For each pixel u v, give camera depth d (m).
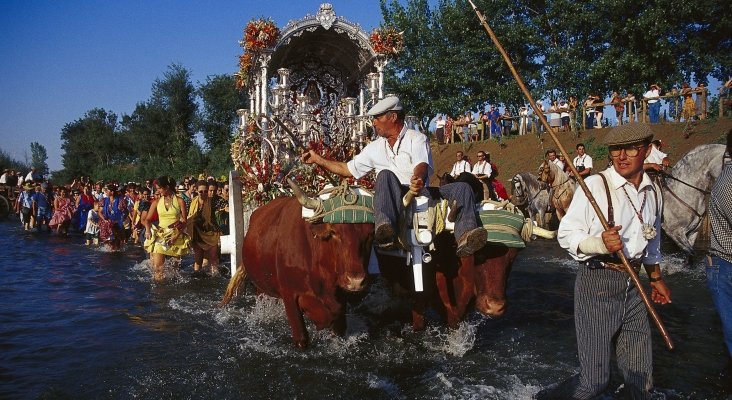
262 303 7.29
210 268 10.25
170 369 5.09
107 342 5.95
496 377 4.86
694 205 9.29
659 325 3.44
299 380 4.82
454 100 31.27
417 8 34.00
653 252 3.92
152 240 9.66
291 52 11.15
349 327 6.24
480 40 30.83
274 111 9.59
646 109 23.80
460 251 4.61
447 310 5.43
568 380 3.98
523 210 14.96
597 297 3.74
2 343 5.92
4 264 11.80
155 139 59.91
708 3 24.77
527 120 29.22
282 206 5.89
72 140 76.38
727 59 25.55
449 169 26.92
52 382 4.82
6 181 30.94
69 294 8.49
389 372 4.99
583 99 28.02
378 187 4.68
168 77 61.28
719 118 20.69
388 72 33.47
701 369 5.03
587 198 3.72
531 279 9.05
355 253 4.60
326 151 9.38
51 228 21.34
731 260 4.23
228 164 46.19
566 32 28.86
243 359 5.34
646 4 26.22
